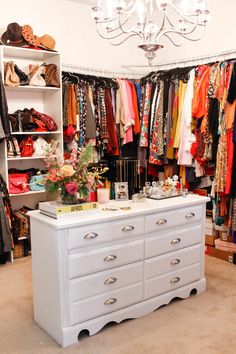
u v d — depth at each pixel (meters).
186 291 2.82
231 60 3.50
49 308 2.28
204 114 3.67
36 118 3.87
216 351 2.13
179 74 3.99
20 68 3.98
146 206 2.60
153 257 2.60
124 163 4.43
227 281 3.17
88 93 4.09
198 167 3.84
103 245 2.32
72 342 2.21
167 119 4.08
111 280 2.36
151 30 2.22
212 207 3.85
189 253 2.83
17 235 3.70
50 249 2.20
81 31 4.39
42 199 4.25
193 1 2.23
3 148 3.58
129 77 4.83
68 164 2.34
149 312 2.59
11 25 3.60
